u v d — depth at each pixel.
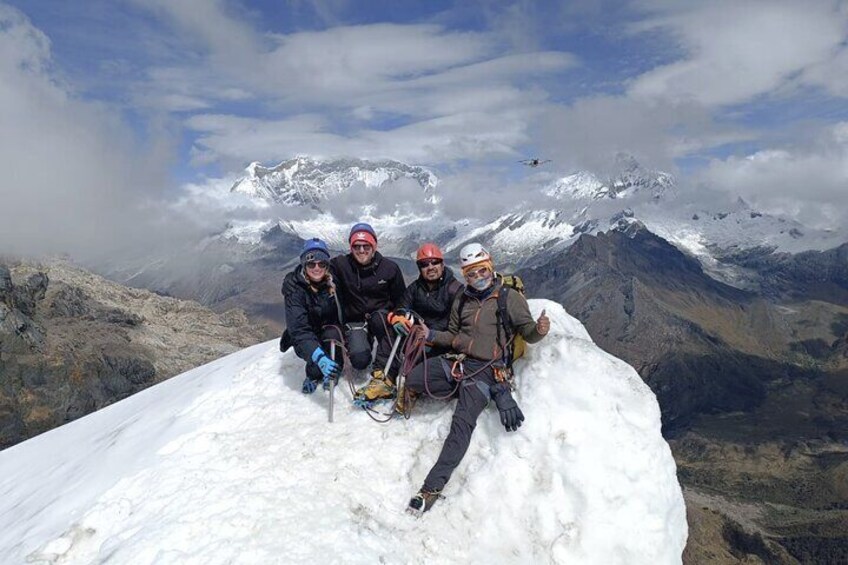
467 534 3.51
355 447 3.99
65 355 57.69
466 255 3.97
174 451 4.23
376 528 3.45
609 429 3.74
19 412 50.41
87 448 5.28
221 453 4.04
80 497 4.05
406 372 4.21
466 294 4.09
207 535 3.28
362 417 4.29
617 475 3.61
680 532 3.74
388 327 4.50
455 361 4.02
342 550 3.20
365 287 4.57
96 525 3.59
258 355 5.80
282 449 3.99
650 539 3.51
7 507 4.66
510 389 3.92
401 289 4.66
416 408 4.27
